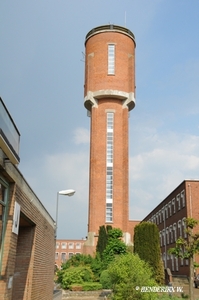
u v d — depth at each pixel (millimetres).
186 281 34188
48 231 16281
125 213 39344
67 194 19656
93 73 43500
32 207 11297
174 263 43500
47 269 16359
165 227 49219
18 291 11609
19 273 11789
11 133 7609
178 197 42094
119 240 33969
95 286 27438
